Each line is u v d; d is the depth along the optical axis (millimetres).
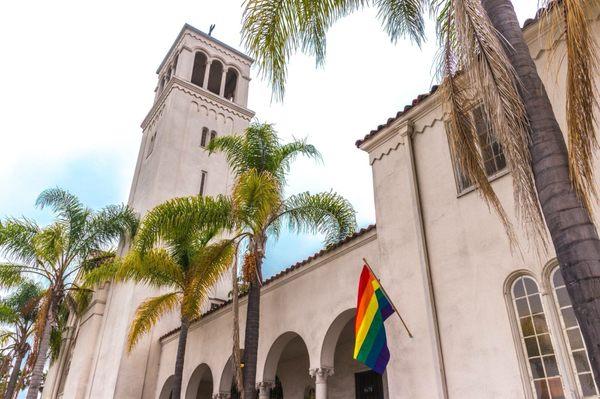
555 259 7336
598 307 3904
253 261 11438
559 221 4301
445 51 5656
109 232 19750
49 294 18250
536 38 8469
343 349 15359
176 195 25391
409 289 9492
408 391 8766
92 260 19828
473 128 5508
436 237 9438
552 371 7012
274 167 12805
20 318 29703
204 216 13250
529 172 4633
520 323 7613
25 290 29594
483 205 8758
